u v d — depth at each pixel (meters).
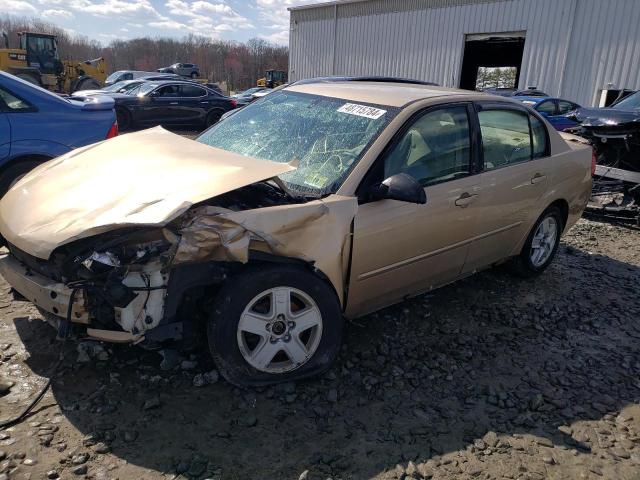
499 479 2.49
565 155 4.73
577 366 3.51
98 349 3.14
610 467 2.62
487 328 3.92
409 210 3.31
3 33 23.56
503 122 4.14
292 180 3.29
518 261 4.71
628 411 3.07
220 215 2.62
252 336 3.02
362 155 3.22
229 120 4.19
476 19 20.45
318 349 3.04
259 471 2.42
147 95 15.67
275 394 2.94
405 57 23.08
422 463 2.55
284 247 2.74
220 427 2.67
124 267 2.54
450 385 3.19
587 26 17.69
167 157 3.27
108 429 2.59
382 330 3.76
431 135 3.54
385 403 2.97
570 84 18.36
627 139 6.97
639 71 16.75
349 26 25.00
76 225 2.65
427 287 3.81
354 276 3.17
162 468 2.39
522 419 2.91
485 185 3.84
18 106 5.13
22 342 3.27
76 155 3.65
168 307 2.65
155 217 2.51
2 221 3.08
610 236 6.61
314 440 2.64
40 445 2.45
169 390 2.90
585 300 4.55
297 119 3.76
